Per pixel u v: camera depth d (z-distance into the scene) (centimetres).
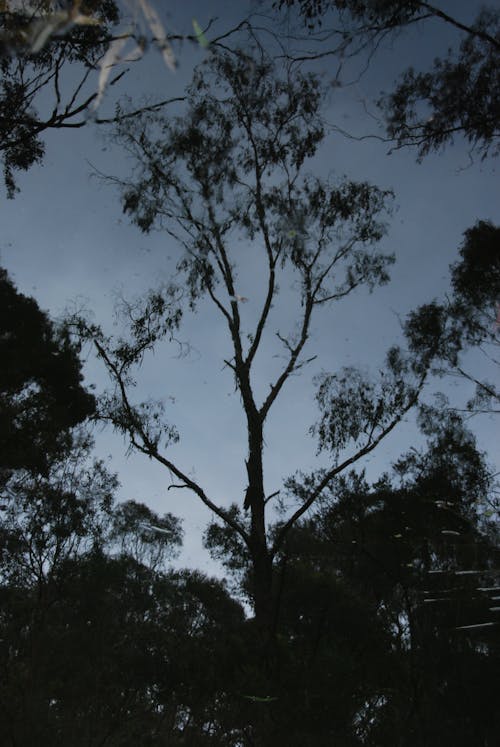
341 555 1591
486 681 1059
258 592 1159
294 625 997
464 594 1292
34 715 870
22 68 476
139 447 1356
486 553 1405
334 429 1435
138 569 1731
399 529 1492
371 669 870
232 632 863
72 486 1742
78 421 1822
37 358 1703
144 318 1491
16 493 1669
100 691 937
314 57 381
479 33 439
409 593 1396
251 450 1366
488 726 1017
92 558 1545
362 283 1568
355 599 1013
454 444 1495
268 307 1538
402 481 1573
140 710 901
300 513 1289
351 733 765
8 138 531
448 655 1145
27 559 1538
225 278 1556
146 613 1570
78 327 1499
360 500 1582
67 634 1137
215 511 1290
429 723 955
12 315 1692
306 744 704
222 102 1481
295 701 734
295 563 1123
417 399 1457
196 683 776
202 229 1551
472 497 1462
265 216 1573
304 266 1579
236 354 1480
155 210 1480
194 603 1681
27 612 1288
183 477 1322
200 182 1558
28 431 1712
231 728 766
